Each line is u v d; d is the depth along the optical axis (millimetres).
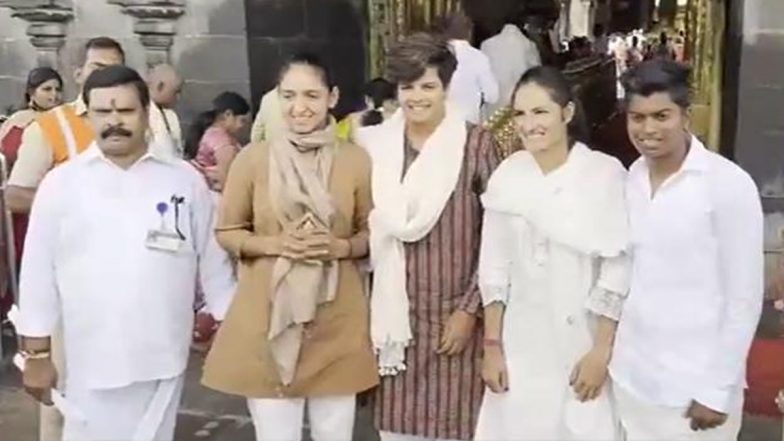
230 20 7824
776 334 5984
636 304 3275
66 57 8234
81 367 3504
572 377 3432
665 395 3246
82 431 3543
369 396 3803
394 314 3592
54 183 3461
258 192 3564
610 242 3297
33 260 3490
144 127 3455
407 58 3475
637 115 3145
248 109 7344
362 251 3631
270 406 3625
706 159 3154
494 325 3531
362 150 3635
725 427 3295
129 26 8016
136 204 3441
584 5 14328
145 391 3533
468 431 3695
